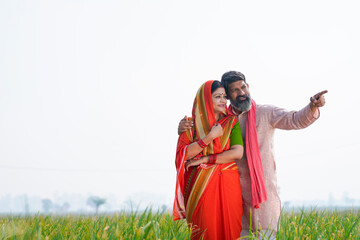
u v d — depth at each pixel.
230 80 5.28
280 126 5.30
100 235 4.17
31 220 5.66
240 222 4.77
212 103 4.93
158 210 4.98
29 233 3.90
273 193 5.23
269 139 5.38
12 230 4.15
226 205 4.70
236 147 4.91
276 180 5.35
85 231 4.72
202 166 4.81
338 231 4.61
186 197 4.85
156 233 3.98
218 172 4.79
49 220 5.94
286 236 4.26
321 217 5.54
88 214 6.63
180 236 4.17
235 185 4.83
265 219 5.12
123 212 5.26
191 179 4.85
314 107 4.91
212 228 4.61
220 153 4.84
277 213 5.19
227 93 5.34
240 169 5.30
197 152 4.83
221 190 4.73
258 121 5.39
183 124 4.97
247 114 5.39
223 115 5.08
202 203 4.69
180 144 5.01
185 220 5.05
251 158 5.19
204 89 5.00
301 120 5.03
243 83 5.29
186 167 4.92
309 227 4.80
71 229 5.02
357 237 4.42
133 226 4.34
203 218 4.65
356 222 4.83
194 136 5.01
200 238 4.58
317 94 4.86
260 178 5.14
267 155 5.32
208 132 4.90
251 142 5.25
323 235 4.58
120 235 4.11
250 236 4.37
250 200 5.18
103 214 5.95
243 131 5.39
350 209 6.05
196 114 5.01
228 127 4.96
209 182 4.73
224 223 4.64
